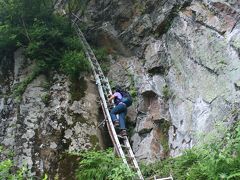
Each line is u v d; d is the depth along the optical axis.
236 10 8.73
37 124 9.27
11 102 10.16
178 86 9.48
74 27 12.52
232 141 6.10
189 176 6.58
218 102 7.95
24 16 11.50
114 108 9.23
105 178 7.45
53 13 12.55
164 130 9.27
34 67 10.74
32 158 8.57
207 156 6.21
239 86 7.57
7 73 11.23
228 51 8.36
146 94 10.02
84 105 9.67
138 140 9.38
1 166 6.39
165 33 10.73
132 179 7.26
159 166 8.02
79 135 8.91
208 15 9.38
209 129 7.77
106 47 12.23
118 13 12.33
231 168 5.80
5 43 11.39
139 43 11.34
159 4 11.15
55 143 8.75
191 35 9.62
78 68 10.49
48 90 10.11
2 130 9.55
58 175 8.15
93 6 13.24
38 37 11.04
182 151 7.81
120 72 11.20
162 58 10.40
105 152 8.15
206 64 8.78
